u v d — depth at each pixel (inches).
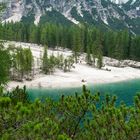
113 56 6825.8
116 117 611.8
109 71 5600.4
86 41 7391.7
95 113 656.4
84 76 4884.4
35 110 566.3
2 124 504.4
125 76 5265.8
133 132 574.9
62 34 7529.5
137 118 605.9
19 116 501.7
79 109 669.3
